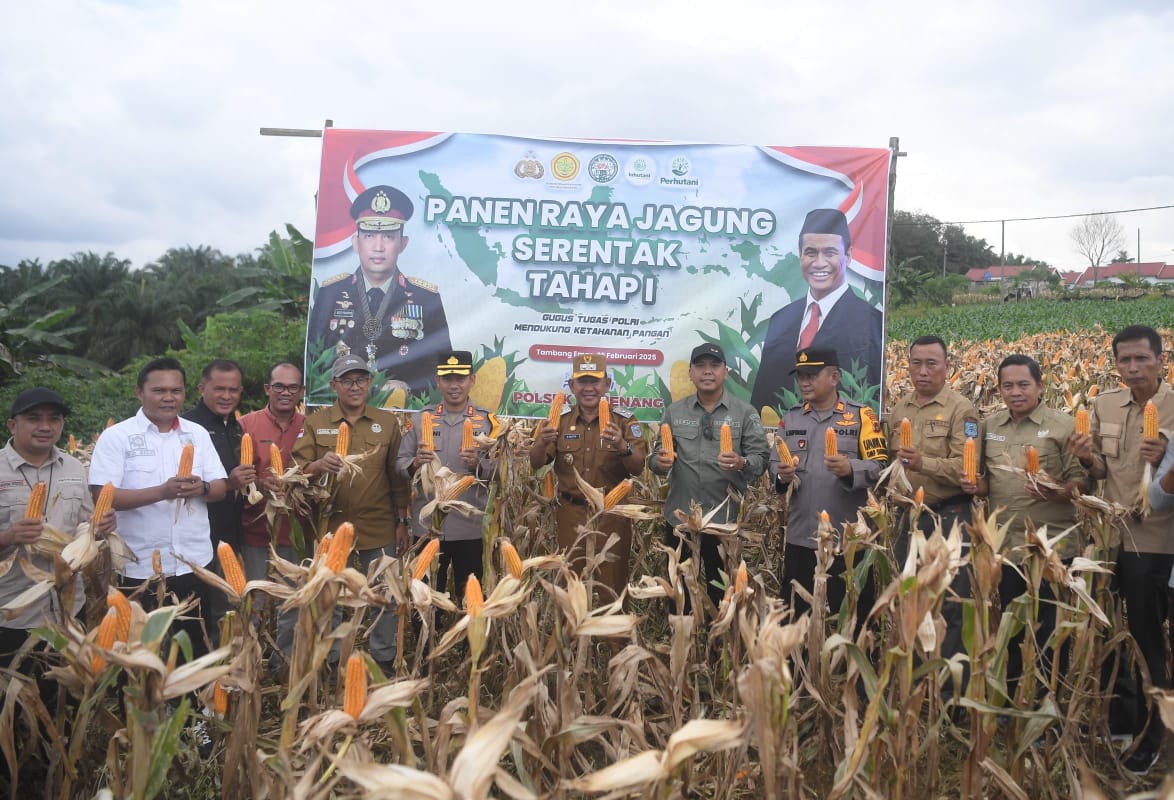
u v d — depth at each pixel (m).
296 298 24.34
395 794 2.21
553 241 6.39
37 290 25.73
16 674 3.38
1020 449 4.82
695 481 5.44
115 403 18.36
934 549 3.15
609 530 5.45
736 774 3.34
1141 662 4.02
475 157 6.42
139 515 4.46
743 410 5.51
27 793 3.94
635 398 6.39
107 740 4.09
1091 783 2.85
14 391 17.36
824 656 3.78
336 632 3.05
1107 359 12.29
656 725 3.93
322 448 5.30
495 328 6.41
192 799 3.77
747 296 6.35
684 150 6.38
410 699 2.74
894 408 5.57
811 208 6.34
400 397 6.40
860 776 3.31
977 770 3.37
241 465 4.80
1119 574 4.53
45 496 3.57
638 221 6.38
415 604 3.61
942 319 35.75
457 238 6.41
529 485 6.28
